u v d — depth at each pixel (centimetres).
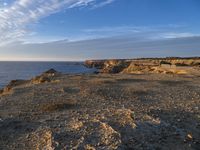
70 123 1348
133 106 1822
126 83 3247
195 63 7912
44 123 1377
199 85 3030
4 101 2088
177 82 3338
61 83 3316
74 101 2028
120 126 1266
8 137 1206
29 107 1838
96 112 1586
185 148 1119
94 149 1027
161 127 1296
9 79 9869
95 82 3316
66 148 1047
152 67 6725
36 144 1109
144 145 1103
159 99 2134
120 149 1039
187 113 1623
